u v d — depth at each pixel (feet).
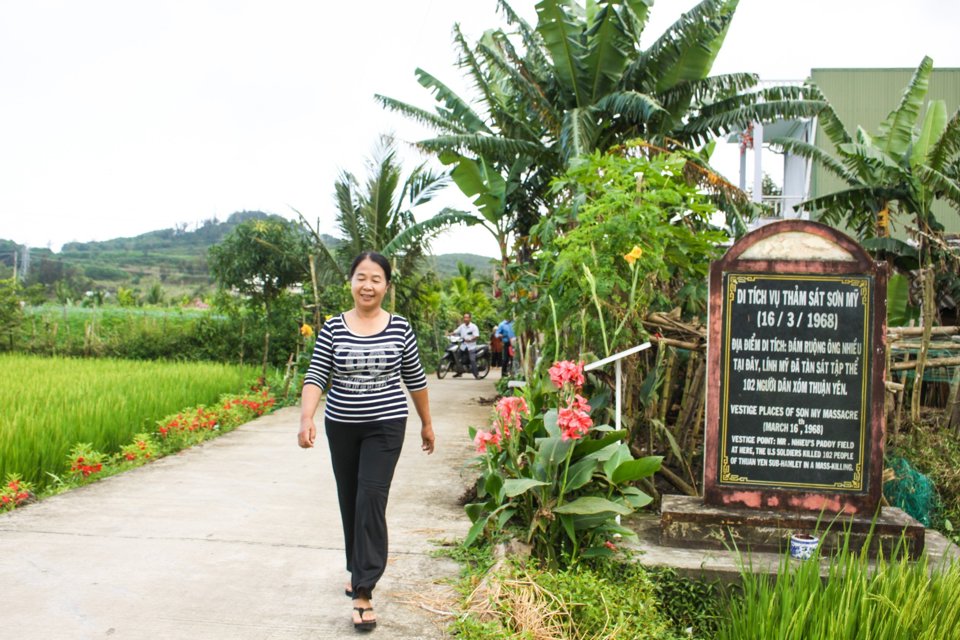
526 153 42.73
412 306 67.87
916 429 21.90
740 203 39.19
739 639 11.09
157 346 58.85
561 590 12.35
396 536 16.66
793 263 15.69
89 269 261.03
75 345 60.44
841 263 15.57
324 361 12.41
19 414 23.63
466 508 15.47
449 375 67.82
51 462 21.45
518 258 46.55
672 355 19.29
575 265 18.38
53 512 17.95
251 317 58.13
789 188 84.17
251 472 23.07
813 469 15.57
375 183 59.36
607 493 15.26
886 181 46.19
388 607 12.71
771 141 48.08
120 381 35.78
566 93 43.24
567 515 13.98
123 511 18.19
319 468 23.76
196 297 169.48
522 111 45.55
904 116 46.70
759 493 15.65
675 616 13.87
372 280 12.39
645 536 16.08
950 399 24.22
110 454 25.16
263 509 18.66
